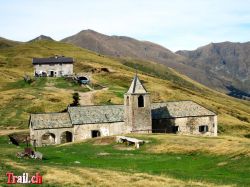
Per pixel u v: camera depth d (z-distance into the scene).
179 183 34.38
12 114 104.88
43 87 136.00
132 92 79.81
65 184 33.19
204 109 90.06
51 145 78.19
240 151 49.88
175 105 90.25
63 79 150.12
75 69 197.12
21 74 177.38
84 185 32.97
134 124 79.69
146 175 37.38
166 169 45.59
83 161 53.47
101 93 127.44
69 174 37.03
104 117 85.62
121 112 87.69
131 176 36.59
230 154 50.09
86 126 83.94
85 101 119.06
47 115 85.81
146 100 80.62
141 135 71.56
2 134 85.25
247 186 34.00
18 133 87.00
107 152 60.91
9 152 55.88
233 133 117.69
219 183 35.38
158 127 85.44
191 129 87.69
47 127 82.38
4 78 162.00
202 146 56.78
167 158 53.22
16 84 151.38
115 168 43.03
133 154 57.88
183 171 43.22
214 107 165.00
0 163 43.06
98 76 176.25
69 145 71.50
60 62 164.75
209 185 34.09
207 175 40.41
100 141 71.44
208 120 88.88
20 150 59.19
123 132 85.44
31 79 153.00
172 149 57.94
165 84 191.50
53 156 59.09
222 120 128.38
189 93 186.50
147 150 59.84
